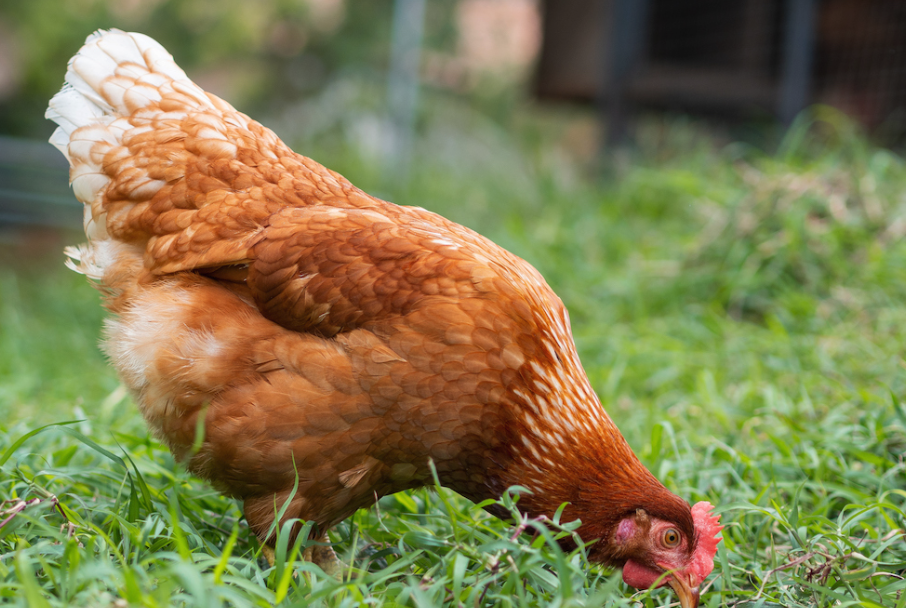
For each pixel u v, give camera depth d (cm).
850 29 236
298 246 85
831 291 132
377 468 86
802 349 120
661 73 254
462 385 84
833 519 96
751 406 112
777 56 258
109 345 89
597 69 287
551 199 217
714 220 156
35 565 80
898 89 226
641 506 85
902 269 129
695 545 84
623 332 135
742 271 139
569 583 76
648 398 121
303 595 78
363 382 83
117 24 437
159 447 96
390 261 85
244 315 86
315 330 85
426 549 86
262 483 86
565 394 85
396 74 298
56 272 234
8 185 259
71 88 94
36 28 412
